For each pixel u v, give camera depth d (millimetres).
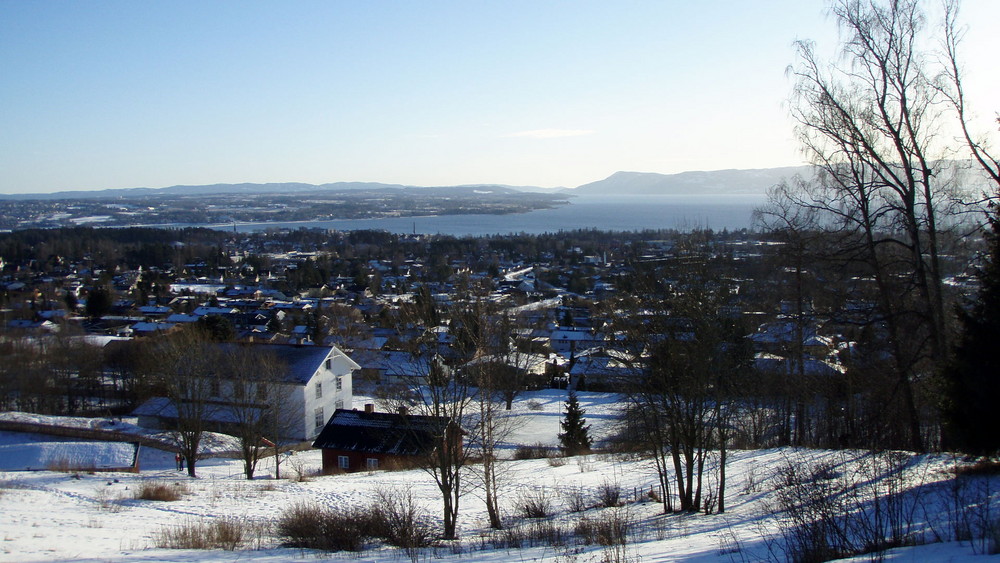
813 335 28266
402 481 24609
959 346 12742
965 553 6988
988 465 12500
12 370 46969
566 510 18516
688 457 16703
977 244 16984
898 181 17516
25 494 18375
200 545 13180
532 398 52156
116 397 53250
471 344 19312
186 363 29000
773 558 8727
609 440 36500
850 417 24234
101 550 12289
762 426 29609
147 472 27531
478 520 17844
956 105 16734
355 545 13414
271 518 17234
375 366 53812
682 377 16531
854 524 9594
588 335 73000
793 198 20391
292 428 38750
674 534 12984
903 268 18953
